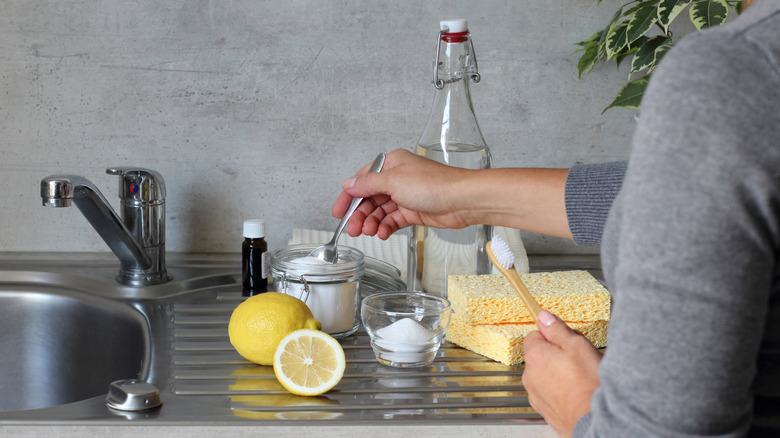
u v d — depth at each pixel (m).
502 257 0.79
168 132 1.38
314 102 1.39
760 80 0.44
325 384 0.84
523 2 1.38
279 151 1.41
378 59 1.38
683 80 0.45
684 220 0.44
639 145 0.47
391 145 1.42
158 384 0.87
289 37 1.37
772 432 0.55
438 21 1.37
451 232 1.10
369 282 1.24
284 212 1.43
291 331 0.90
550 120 1.43
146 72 1.36
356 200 1.06
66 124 1.37
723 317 0.44
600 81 1.42
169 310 1.14
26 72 1.34
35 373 1.19
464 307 0.98
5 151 1.37
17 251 1.41
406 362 0.93
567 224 0.97
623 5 1.35
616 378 0.48
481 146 1.11
